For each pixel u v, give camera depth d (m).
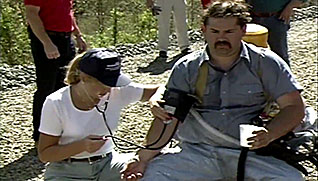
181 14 9.20
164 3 9.05
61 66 5.42
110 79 3.47
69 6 5.48
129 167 3.67
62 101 3.57
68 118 3.57
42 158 3.62
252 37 4.72
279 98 3.62
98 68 3.45
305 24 11.38
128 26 12.14
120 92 3.72
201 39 10.30
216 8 3.53
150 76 8.34
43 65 5.43
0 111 6.86
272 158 3.62
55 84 5.45
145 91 3.80
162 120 3.68
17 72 8.25
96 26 12.83
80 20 12.99
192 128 3.77
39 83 5.49
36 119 5.61
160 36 9.20
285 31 5.91
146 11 11.84
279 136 3.50
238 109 3.66
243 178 3.57
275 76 3.62
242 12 3.52
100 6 12.81
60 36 5.36
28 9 5.26
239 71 3.63
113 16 12.09
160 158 3.72
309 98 7.10
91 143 3.55
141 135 6.05
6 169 5.44
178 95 3.68
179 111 3.66
